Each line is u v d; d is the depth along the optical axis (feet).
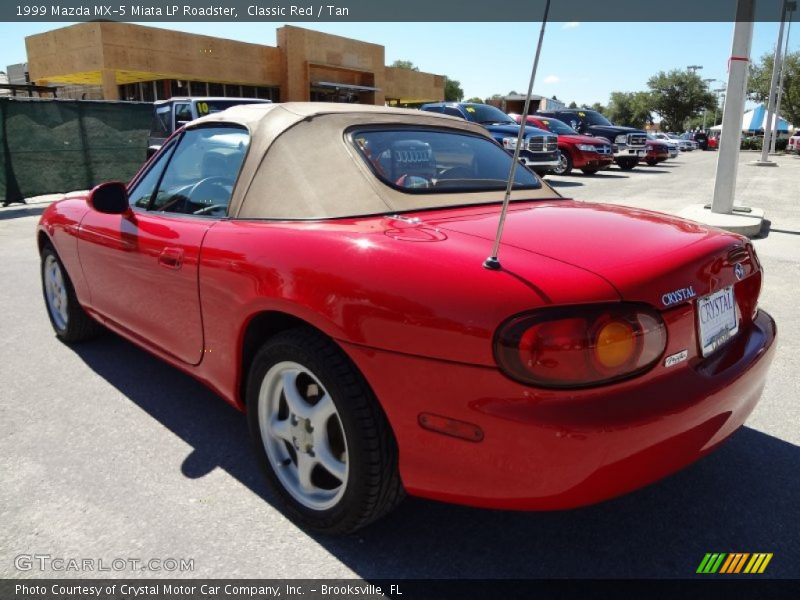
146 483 8.27
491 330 5.46
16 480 8.30
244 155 8.43
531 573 6.63
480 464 5.70
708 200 37.11
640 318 5.60
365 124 8.47
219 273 7.70
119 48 73.46
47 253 13.24
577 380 5.37
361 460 6.34
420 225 6.95
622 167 65.36
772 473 8.45
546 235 6.64
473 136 9.86
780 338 13.65
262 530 7.32
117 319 10.80
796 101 183.93
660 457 5.81
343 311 6.23
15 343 13.64
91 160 42.19
